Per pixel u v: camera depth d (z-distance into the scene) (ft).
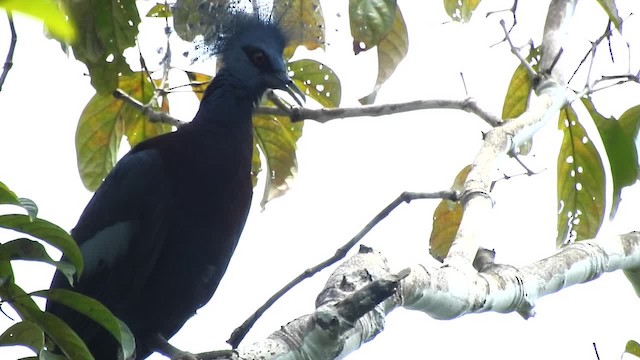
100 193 29.68
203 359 25.63
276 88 31.53
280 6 33.45
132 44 29.63
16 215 18.08
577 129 35.70
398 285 21.90
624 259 30.58
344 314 20.77
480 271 27.14
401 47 34.22
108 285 28.94
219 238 29.25
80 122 35.35
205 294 29.66
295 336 20.85
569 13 35.68
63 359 18.97
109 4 29.04
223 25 32.40
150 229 28.55
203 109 30.58
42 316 19.12
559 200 36.76
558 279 28.43
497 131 31.37
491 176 29.76
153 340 29.40
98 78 30.45
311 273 27.02
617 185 33.30
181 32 32.55
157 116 33.53
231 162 29.68
